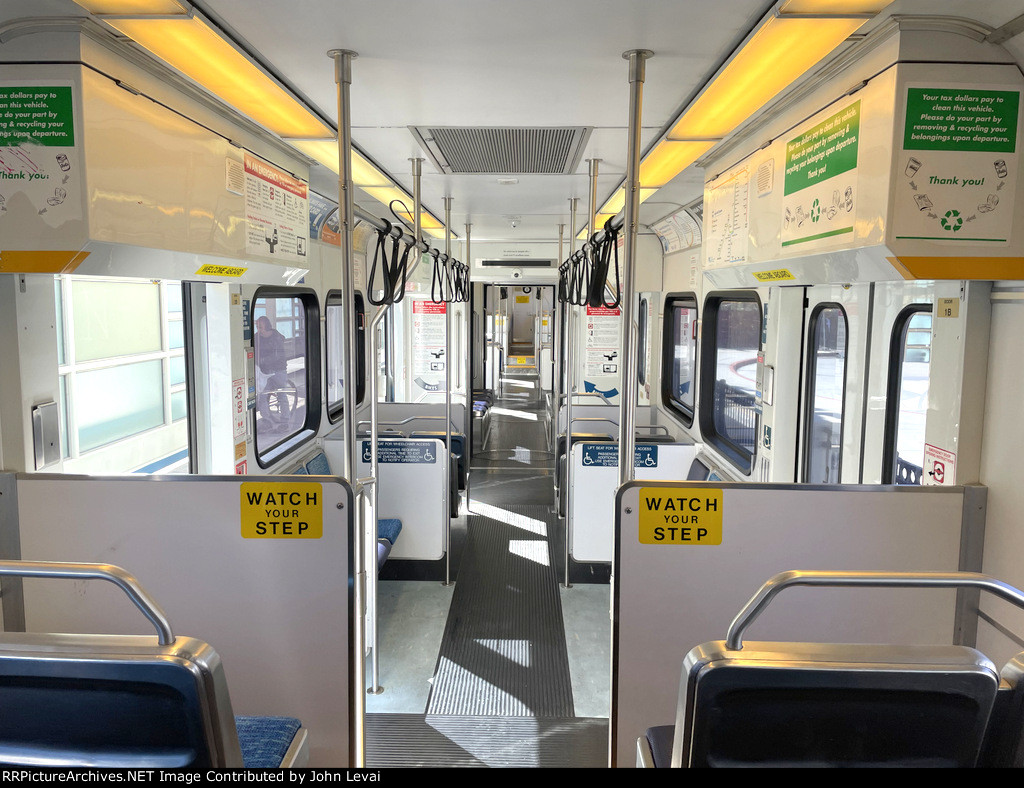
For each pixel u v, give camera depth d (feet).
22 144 6.10
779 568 6.95
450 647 13.55
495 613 15.07
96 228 6.19
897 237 5.89
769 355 13.51
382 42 6.79
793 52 6.49
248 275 9.87
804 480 12.82
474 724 10.89
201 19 5.99
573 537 16.37
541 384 48.08
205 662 4.03
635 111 7.25
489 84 8.14
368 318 10.94
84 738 4.11
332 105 8.97
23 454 7.12
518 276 29.68
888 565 6.93
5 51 6.02
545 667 12.75
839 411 11.69
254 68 7.22
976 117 5.83
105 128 6.32
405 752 10.12
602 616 14.96
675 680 7.10
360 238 21.99
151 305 11.82
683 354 22.11
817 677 3.84
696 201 16.79
